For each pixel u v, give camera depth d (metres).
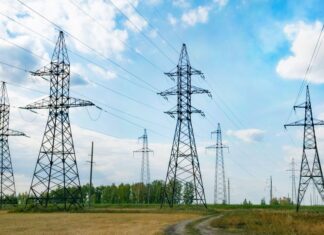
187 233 44.16
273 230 47.28
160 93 99.19
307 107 100.19
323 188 99.25
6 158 108.12
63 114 90.31
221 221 61.44
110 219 65.31
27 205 93.38
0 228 46.97
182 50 100.38
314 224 54.69
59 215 76.88
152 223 57.12
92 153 105.62
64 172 91.44
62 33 93.19
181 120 99.19
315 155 100.25
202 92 98.88
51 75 90.81
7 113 107.44
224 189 144.62
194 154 99.81
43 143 90.62
